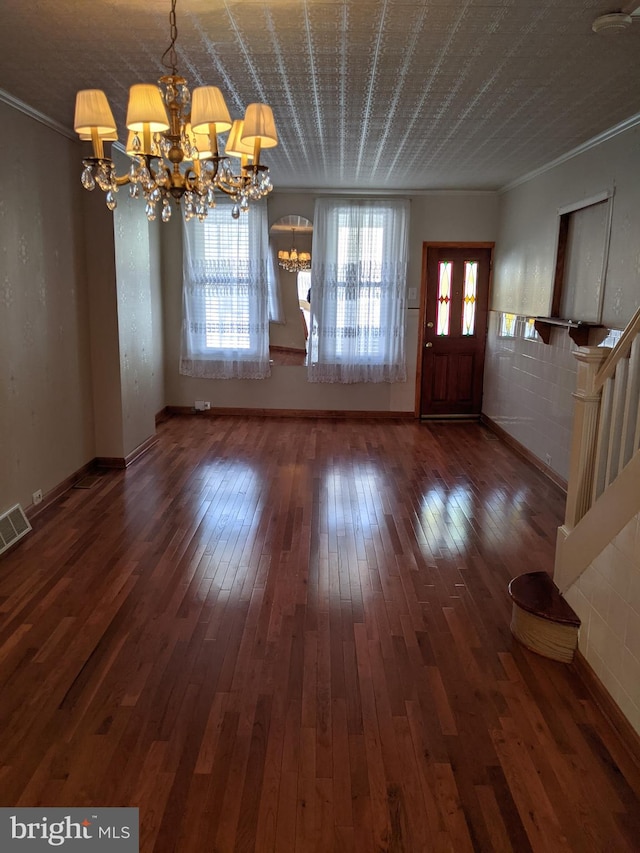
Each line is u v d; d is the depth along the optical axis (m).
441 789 1.97
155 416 6.75
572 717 2.31
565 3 2.36
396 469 5.33
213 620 2.90
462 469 5.36
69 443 4.63
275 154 5.05
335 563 3.51
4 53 2.93
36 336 4.05
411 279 7.04
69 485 4.64
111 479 4.89
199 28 2.62
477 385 7.29
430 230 6.93
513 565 3.53
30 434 4.00
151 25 2.61
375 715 2.30
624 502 2.23
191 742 2.14
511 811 1.90
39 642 2.70
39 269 4.07
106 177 2.29
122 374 5.06
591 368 2.61
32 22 2.58
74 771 2.02
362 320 7.00
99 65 3.08
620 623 2.23
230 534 3.88
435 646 2.73
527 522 4.16
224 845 1.76
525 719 2.29
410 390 7.26
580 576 2.59
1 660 2.57
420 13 2.46
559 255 5.05
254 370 7.09
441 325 7.18
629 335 2.33
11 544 3.61
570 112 3.76
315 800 1.92
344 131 4.29
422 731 2.22
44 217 4.12
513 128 4.14
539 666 2.61
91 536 3.81
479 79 3.20
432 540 3.85
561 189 5.02
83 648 2.66
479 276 7.08
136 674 2.50
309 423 6.98
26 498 3.96
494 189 6.68
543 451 5.27
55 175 4.27
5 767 2.03
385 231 6.84
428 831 1.82
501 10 2.43
